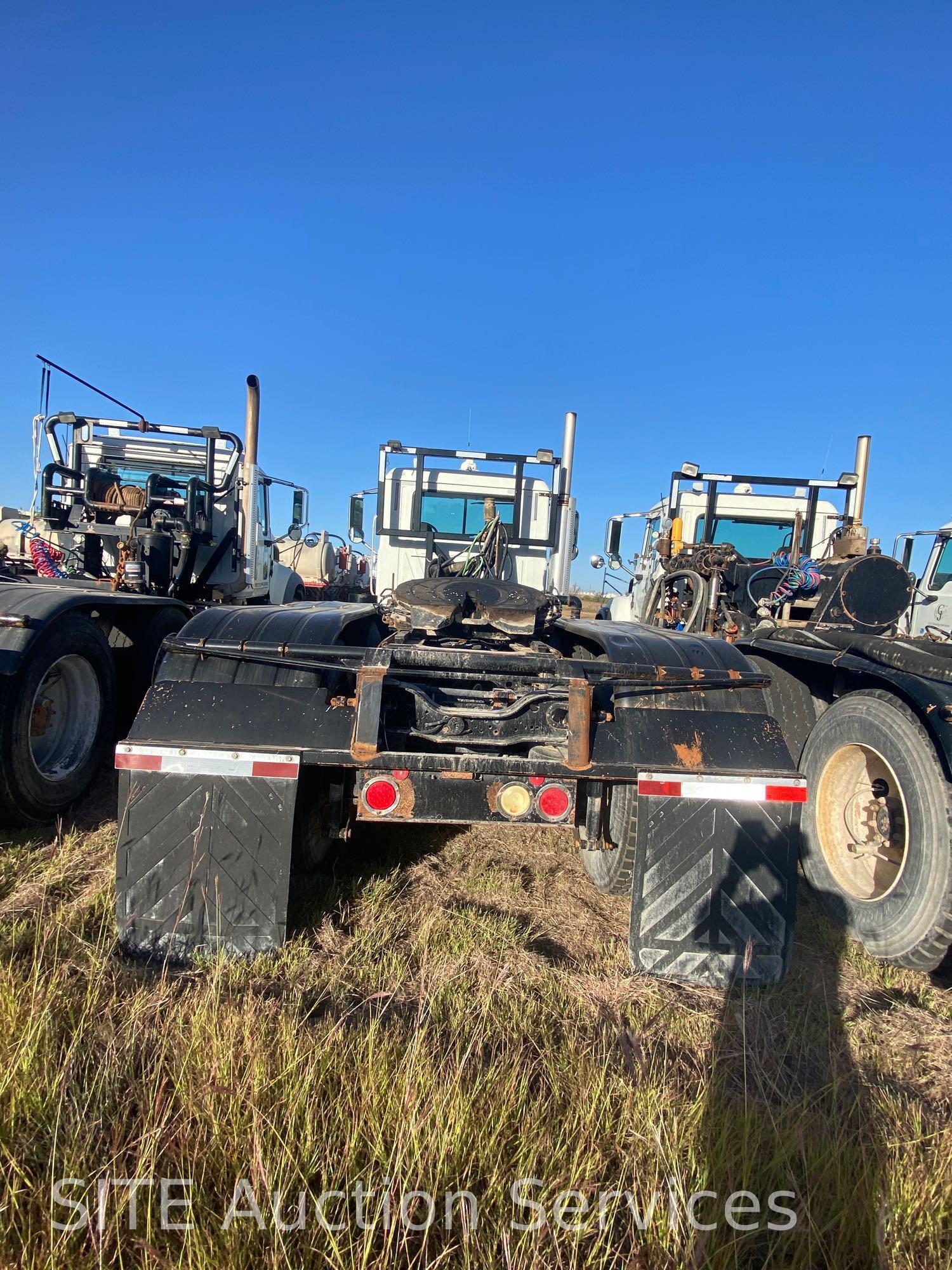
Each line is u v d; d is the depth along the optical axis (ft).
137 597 15.88
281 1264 4.40
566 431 24.16
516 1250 4.59
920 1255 4.95
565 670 8.96
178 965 8.14
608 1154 5.57
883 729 10.27
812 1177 5.45
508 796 8.49
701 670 9.35
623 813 10.41
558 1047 6.98
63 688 13.70
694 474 26.35
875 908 9.96
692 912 8.47
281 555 41.73
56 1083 5.63
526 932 9.50
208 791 8.23
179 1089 5.73
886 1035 7.82
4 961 7.63
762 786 8.52
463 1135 5.31
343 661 8.93
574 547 24.39
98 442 25.45
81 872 10.32
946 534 32.14
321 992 7.71
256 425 24.62
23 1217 4.65
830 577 15.80
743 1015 7.84
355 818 9.87
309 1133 5.25
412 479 23.89
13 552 22.77
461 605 12.05
